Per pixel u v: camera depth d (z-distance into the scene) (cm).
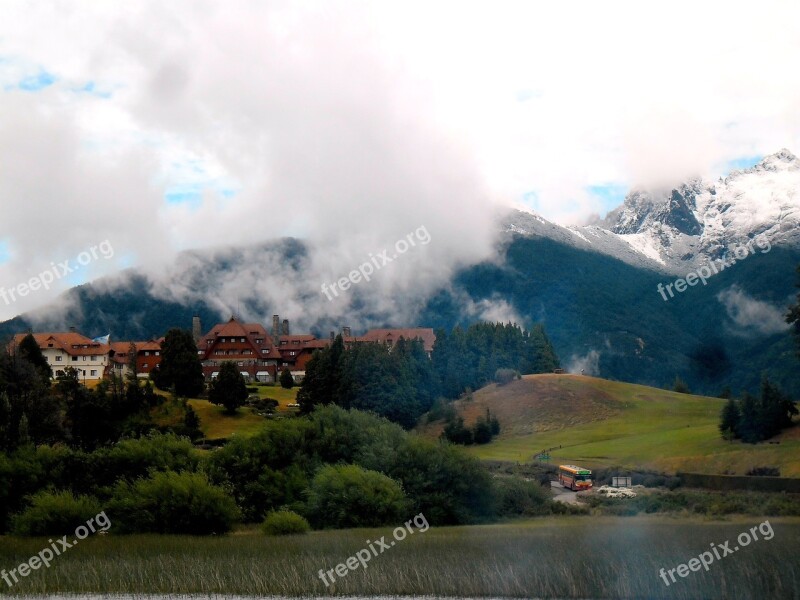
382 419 8069
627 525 5031
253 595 3528
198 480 5462
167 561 4059
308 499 6194
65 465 6284
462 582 3553
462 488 6544
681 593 3269
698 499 5984
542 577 3550
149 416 10794
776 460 6838
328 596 3506
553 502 6850
